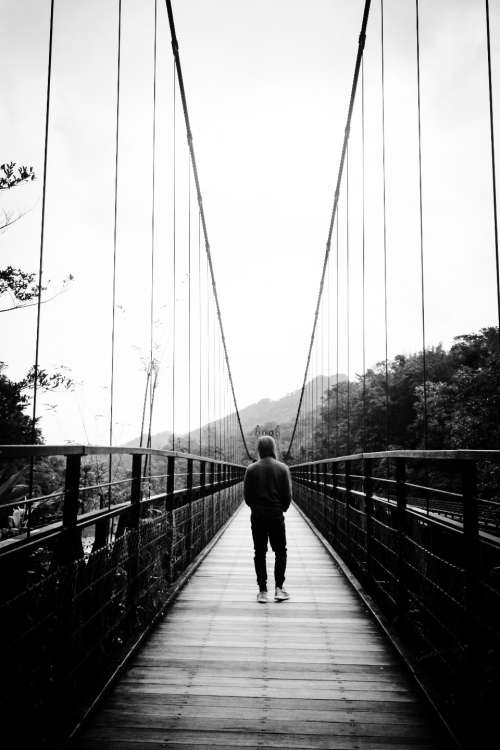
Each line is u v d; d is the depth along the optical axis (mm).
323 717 2062
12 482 3271
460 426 18125
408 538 2855
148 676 2463
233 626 3307
